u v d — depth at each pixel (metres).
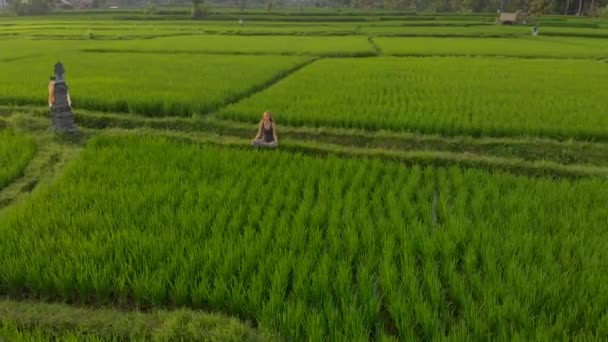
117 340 4.36
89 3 121.88
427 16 64.00
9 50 27.91
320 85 15.77
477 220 6.13
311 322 4.09
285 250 5.22
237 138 10.79
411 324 4.19
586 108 12.05
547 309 4.36
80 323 4.52
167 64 21.25
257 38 37.94
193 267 4.99
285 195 7.23
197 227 5.90
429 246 5.37
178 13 71.00
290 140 10.49
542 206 6.61
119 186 7.34
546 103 12.75
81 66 20.31
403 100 13.22
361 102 13.04
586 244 5.45
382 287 4.79
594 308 4.23
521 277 4.71
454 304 4.61
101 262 5.19
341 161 8.64
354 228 5.78
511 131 10.25
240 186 7.28
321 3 140.00
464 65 21.48
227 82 15.88
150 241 5.43
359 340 3.87
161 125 11.57
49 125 11.40
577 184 7.59
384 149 10.10
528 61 23.31
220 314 4.50
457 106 12.38
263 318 4.25
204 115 12.01
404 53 26.92
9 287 4.98
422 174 8.42
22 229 5.88
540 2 68.00
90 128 11.68
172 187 7.23
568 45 32.28
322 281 4.68
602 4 70.94
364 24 54.22
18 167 8.51
